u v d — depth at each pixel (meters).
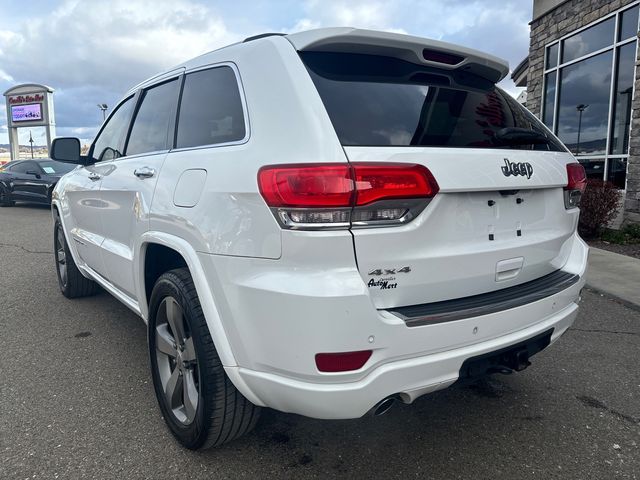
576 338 4.11
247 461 2.48
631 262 6.53
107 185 3.54
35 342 3.97
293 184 1.86
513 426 2.81
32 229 10.62
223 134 2.39
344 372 1.88
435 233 2.06
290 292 1.85
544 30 11.02
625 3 8.45
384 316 1.94
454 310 2.08
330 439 2.67
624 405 3.05
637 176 8.15
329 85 2.11
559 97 10.58
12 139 30.02
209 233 2.17
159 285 2.58
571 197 2.75
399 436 2.71
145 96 3.50
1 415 2.88
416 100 2.28
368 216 1.89
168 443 2.62
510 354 2.35
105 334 4.15
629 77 8.53
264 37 2.41
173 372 2.64
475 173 2.13
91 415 2.89
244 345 2.05
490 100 2.62
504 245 2.33
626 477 2.38
